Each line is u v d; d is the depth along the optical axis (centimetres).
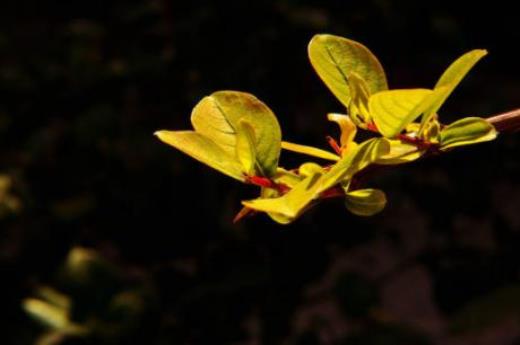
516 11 441
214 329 209
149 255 229
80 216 228
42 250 225
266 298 214
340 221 221
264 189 60
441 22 250
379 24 247
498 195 276
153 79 240
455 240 245
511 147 230
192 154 59
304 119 241
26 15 380
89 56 248
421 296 336
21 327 209
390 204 235
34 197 231
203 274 216
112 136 232
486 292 217
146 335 201
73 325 198
